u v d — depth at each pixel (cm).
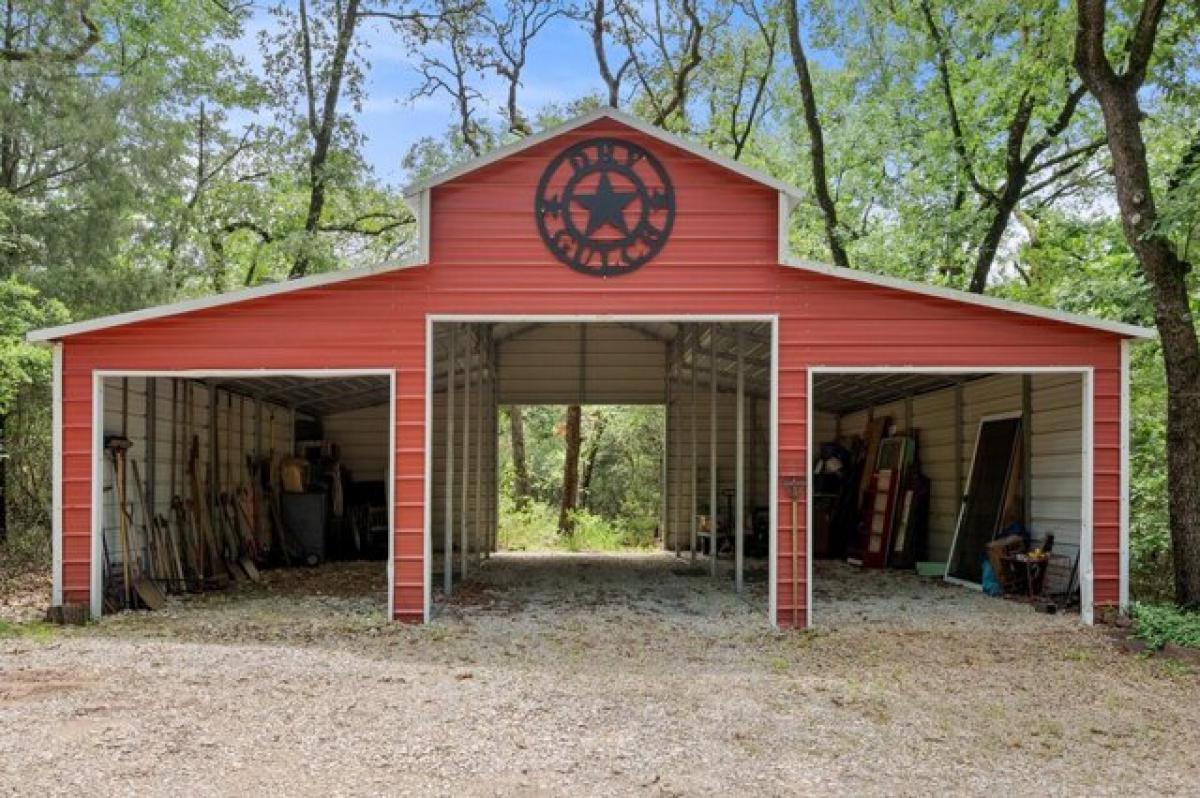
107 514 912
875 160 1639
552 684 622
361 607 945
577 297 858
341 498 1489
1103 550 855
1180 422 856
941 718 556
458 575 1262
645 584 1180
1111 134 889
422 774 443
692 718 545
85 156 1227
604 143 862
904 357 850
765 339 1194
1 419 1272
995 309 853
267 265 1917
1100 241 1416
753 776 449
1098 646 762
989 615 902
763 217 860
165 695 569
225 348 850
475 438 1598
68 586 852
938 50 1469
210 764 448
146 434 1018
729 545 1597
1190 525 846
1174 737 528
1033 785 446
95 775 430
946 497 1260
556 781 438
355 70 1705
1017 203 1548
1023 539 1029
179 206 1548
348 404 1605
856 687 629
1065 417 968
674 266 858
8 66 1181
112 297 1255
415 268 855
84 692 573
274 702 559
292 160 1709
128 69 1483
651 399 1623
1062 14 1196
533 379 1614
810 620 847
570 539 1995
